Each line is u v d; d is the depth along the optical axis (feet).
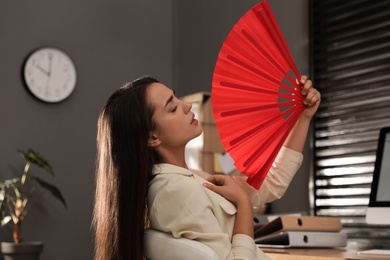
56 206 15.26
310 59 12.74
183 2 16.97
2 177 14.70
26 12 15.31
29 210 14.93
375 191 9.10
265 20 5.68
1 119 14.82
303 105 6.28
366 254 7.66
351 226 11.69
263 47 5.81
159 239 5.80
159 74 16.94
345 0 12.22
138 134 6.07
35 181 15.11
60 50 15.57
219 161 13.20
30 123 15.14
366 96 11.64
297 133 6.86
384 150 9.18
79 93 15.83
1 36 14.97
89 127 15.90
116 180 6.05
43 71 15.30
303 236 8.95
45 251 15.03
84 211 15.62
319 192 12.31
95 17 16.24
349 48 12.05
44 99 15.26
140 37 16.81
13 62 15.05
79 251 15.46
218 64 5.88
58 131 15.47
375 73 11.57
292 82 6.12
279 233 9.11
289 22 13.53
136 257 5.86
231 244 5.92
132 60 16.66
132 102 6.12
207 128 13.32
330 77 12.42
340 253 7.95
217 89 5.97
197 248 5.56
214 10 15.74
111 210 6.04
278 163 6.94
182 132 6.22
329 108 12.32
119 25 16.55
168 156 6.31
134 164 6.02
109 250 6.00
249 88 5.97
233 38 5.77
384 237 11.06
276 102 6.08
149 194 6.06
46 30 15.52
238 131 6.08
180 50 16.92
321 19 12.66
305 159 12.69
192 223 5.72
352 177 11.77
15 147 14.92
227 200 6.21
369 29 11.78
